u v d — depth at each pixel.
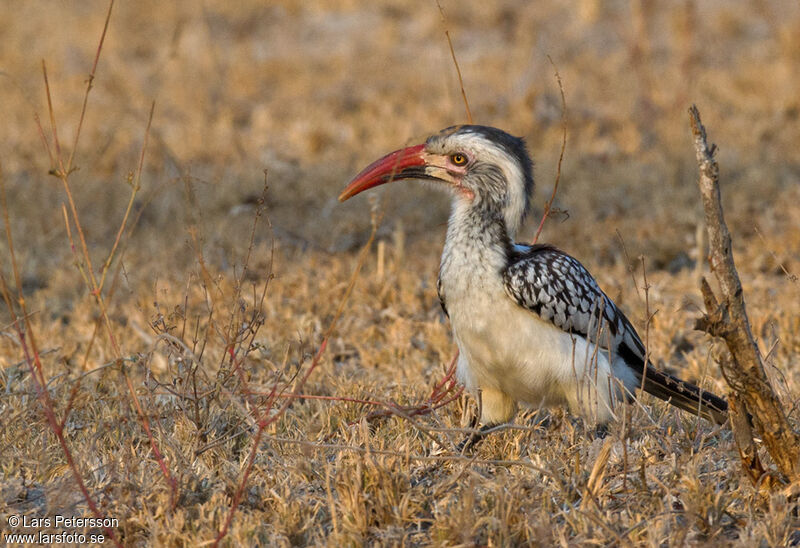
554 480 8.38
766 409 7.79
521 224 10.08
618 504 8.16
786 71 27.59
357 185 10.39
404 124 24.70
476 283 9.46
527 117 24.88
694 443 9.15
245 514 8.00
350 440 9.38
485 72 28.77
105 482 8.54
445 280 9.72
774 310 13.91
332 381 11.50
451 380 10.93
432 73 29.41
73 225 18.86
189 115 26.11
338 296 15.01
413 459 8.95
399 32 33.97
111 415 9.73
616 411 9.47
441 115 25.05
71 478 8.34
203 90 27.53
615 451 8.93
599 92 26.98
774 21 32.22
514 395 9.96
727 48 30.92
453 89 27.64
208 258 16.41
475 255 9.52
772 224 17.78
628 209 19.36
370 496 7.92
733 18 32.19
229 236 17.41
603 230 17.97
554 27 33.19
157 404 9.88
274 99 27.84
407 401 10.76
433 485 8.56
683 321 13.85
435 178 10.16
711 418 9.62
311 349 12.99
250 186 20.58
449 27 33.44
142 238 18.27
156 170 22.39
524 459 9.08
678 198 19.31
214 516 7.89
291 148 24.23
